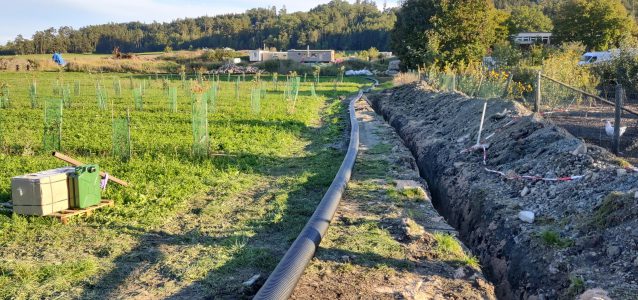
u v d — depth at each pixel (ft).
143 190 31.96
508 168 31.50
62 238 24.39
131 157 41.27
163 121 66.18
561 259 19.89
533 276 20.42
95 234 24.90
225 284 19.80
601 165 26.53
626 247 19.04
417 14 159.43
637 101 69.05
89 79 172.14
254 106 75.61
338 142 53.93
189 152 44.16
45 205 26.35
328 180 36.14
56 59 222.28
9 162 39.88
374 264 21.79
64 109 80.69
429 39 141.38
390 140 54.65
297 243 21.39
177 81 167.22
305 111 79.46
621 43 74.18
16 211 26.63
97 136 52.85
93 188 27.91
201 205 30.12
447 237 24.64
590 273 18.61
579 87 61.52
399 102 83.71
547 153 30.55
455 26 153.38
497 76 70.74
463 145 40.11
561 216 23.67
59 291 18.95
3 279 19.54
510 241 23.30
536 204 25.85
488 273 23.36
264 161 42.34
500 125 39.42
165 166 38.58
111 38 532.73
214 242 24.14
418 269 21.57
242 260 21.89
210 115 71.36
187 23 603.26
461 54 150.92
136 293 18.95
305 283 19.81
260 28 562.25
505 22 227.40
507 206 26.32
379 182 35.58
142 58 287.28
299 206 30.01
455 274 21.34
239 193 33.01
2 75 192.95
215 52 304.30
